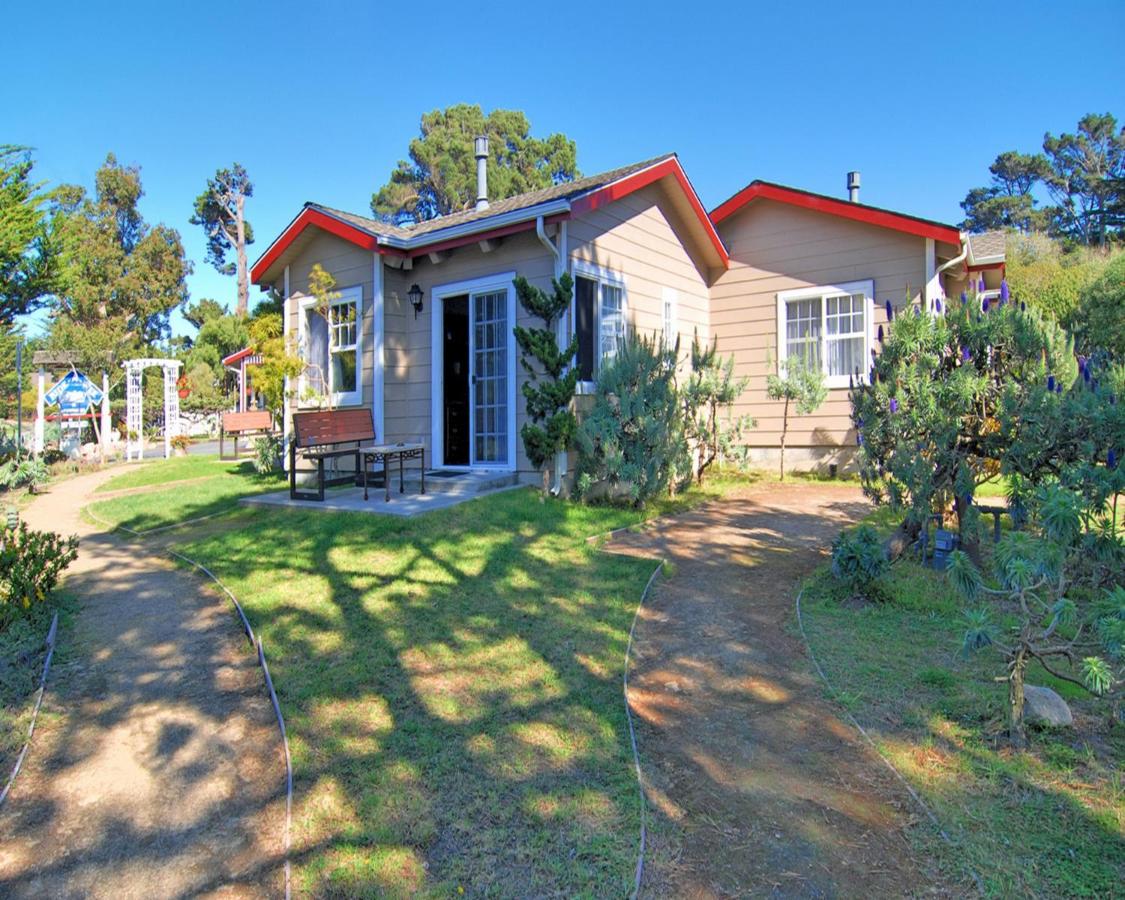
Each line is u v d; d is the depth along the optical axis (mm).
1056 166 51156
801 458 11703
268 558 5914
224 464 15016
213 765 2971
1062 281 18344
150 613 4844
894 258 10875
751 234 12141
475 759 2865
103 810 2691
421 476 7996
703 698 3410
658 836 2363
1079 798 2492
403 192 37188
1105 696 3211
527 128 38250
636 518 7434
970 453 5172
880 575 4723
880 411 5352
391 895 2137
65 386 15891
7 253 10828
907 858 2221
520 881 2178
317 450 10289
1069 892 2037
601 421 7859
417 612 4590
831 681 3512
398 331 9695
